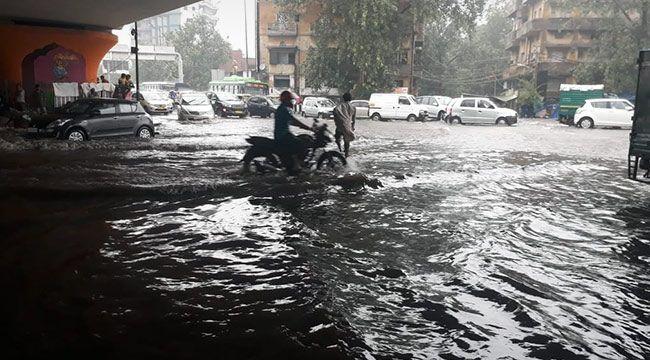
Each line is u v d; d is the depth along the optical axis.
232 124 24.00
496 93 57.19
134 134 15.93
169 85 49.34
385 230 5.93
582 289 4.21
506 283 4.31
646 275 4.56
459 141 17.97
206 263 4.65
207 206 6.95
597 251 5.25
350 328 3.42
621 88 35.84
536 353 3.15
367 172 10.38
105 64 67.56
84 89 22.98
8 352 2.99
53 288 3.97
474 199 7.85
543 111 41.75
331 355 3.05
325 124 9.84
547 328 3.49
